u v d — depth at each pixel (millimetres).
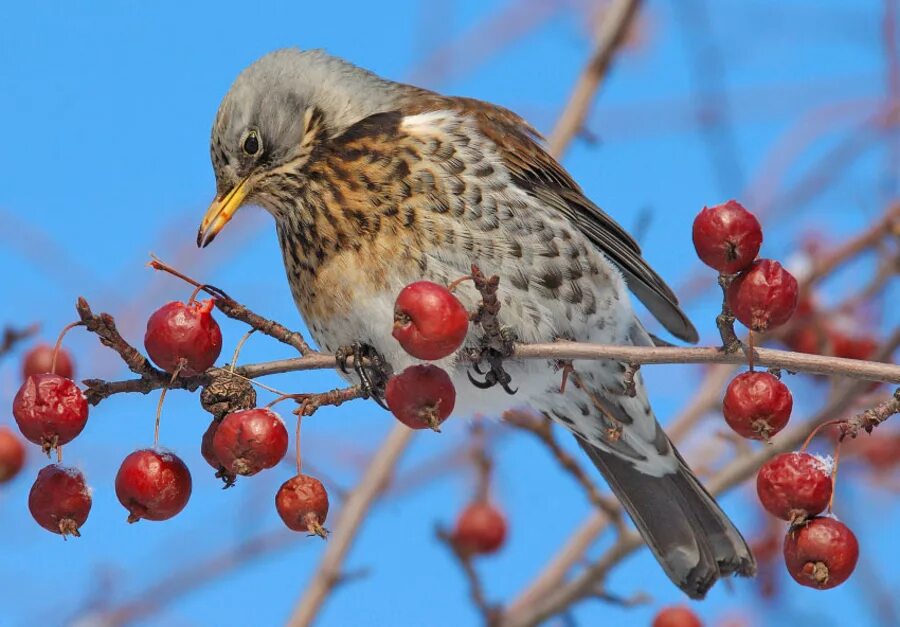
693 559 12195
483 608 12711
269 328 9008
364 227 11016
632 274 12117
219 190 11867
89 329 8227
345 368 9805
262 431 8039
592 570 12500
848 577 7855
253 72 12023
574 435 12445
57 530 8180
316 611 12094
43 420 8023
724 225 8078
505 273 11141
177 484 8227
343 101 11781
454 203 11078
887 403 8016
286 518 8172
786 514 7934
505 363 11453
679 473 12383
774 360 8438
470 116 11617
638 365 8992
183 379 8391
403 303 8078
